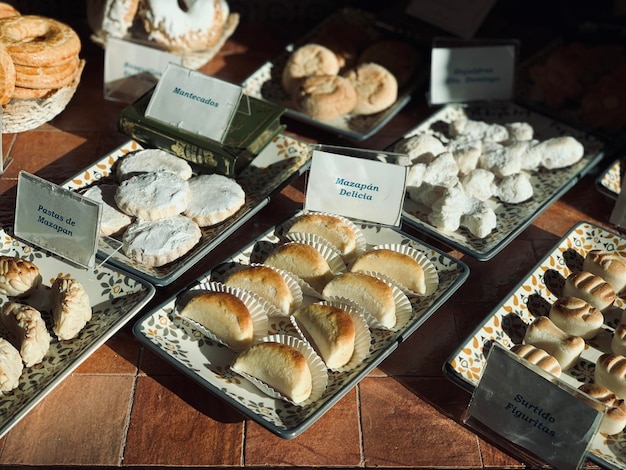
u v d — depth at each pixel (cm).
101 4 175
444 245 151
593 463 110
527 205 155
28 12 210
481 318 137
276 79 191
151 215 135
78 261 130
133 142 158
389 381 125
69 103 181
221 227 141
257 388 116
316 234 139
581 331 128
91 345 117
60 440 113
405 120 187
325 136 177
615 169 162
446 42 181
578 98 190
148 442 114
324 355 118
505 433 113
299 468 112
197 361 119
